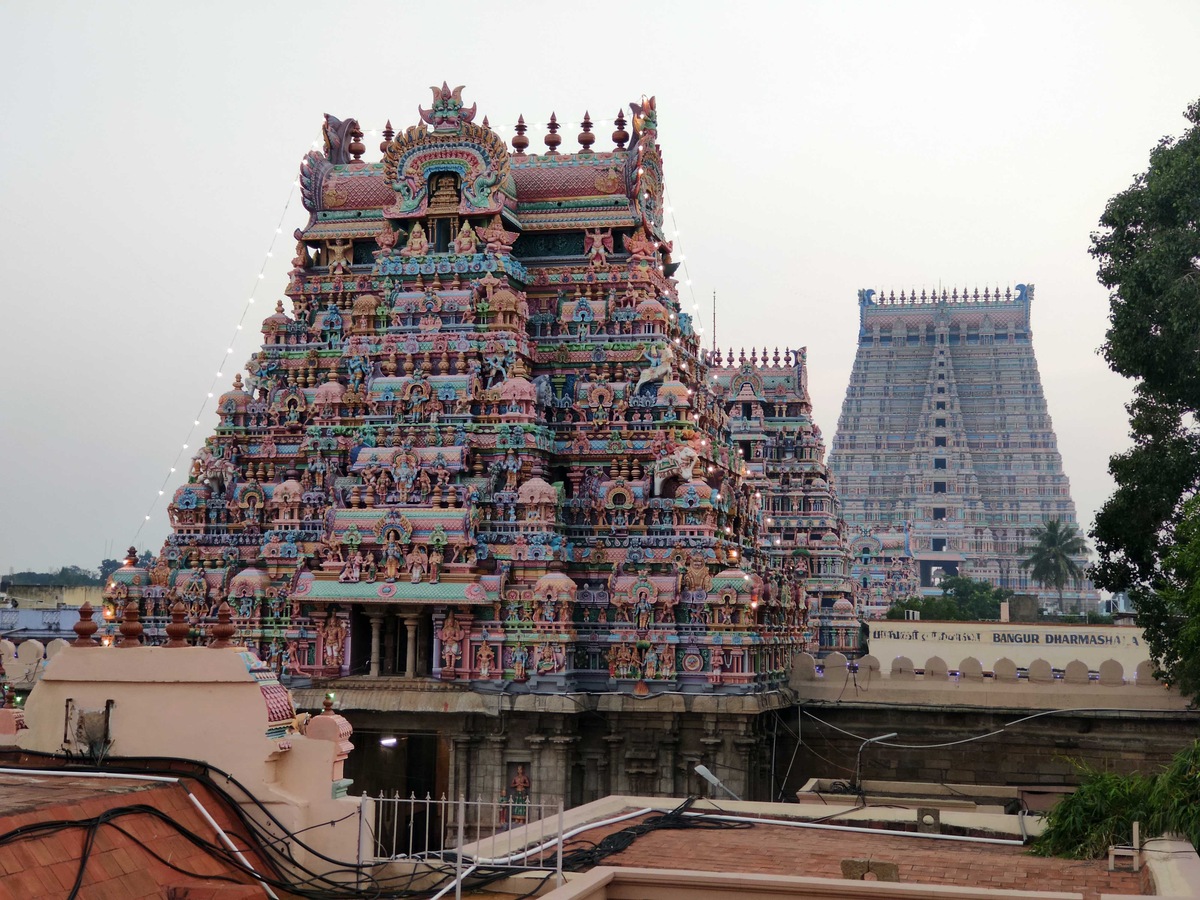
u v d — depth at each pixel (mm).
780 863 26969
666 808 35375
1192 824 28031
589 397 66375
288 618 65000
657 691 61219
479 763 60125
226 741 24438
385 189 72500
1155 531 63812
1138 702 61719
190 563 68750
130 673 24891
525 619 61031
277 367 72312
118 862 20281
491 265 66938
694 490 63312
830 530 117500
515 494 63000
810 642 111500
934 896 21859
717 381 118312
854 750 64500
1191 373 61281
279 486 67125
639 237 69438
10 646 67188
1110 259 65562
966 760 63250
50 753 24734
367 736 63156
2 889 17844
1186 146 62000
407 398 65188
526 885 24484
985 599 186250
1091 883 25703
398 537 61625
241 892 20797
